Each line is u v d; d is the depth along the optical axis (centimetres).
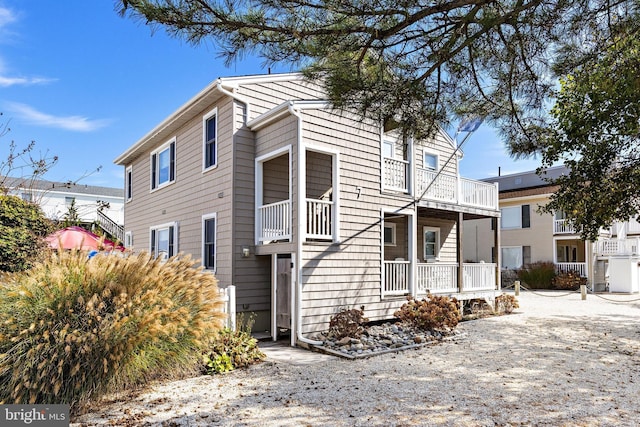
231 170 1045
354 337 866
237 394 551
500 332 1002
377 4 395
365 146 1070
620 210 861
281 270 974
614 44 475
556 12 416
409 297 1013
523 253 2453
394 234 1405
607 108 752
